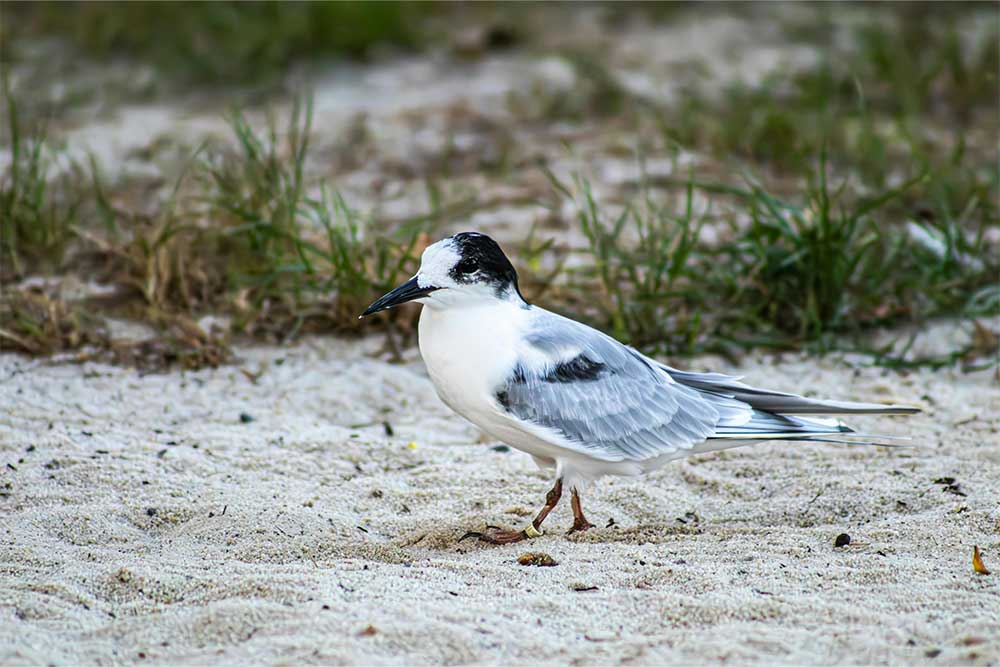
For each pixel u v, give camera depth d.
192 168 14.75
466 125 18.86
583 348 8.59
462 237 8.48
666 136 16.94
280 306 12.57
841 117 18.41
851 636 6.72
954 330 12.48
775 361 12.03
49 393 10.85
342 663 6.46
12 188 13.70
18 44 21.59
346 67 21.84
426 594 7.31
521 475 9.68
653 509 9.18
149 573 7.57
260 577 7.48
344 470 9.71
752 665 6.46
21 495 8.96
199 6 22.56
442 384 8.58
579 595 7.35
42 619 7.11
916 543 8.24
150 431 10.32
